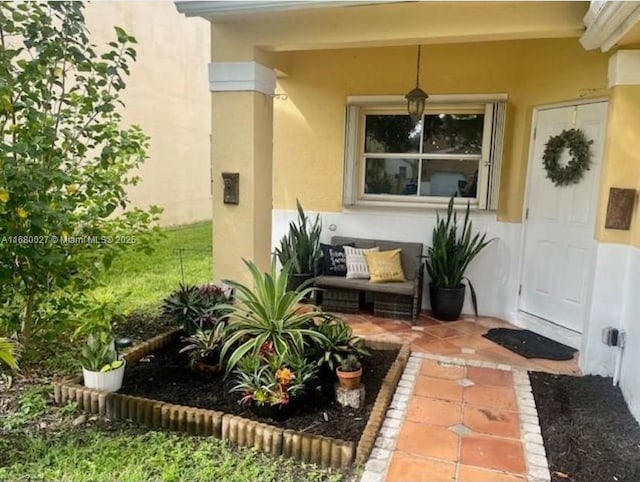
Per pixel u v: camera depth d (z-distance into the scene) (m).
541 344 3.98
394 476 2.20
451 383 3.20
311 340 3.14
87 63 3.15
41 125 2.99
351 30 3.37
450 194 4.89
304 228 4.89
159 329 3.98
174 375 3.13
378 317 4.65
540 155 4.27
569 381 3.25
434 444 2.47
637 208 3.07
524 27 3.04
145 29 8.10
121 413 2.68
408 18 3.22
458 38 3.21
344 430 2.52
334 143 5.05
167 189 9.23
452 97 4.61
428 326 4.40
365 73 4.85
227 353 3.09
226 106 3.77
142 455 2.33
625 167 3.12
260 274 3.22
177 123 9.39
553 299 4.18
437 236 4.59
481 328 4.37
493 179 4.54
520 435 2.57
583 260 3.90
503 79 4.47
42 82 3.13
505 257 4.63
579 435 2.57
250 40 3.63
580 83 3.74
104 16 7.06
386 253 4.71
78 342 3.61
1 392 2.92
